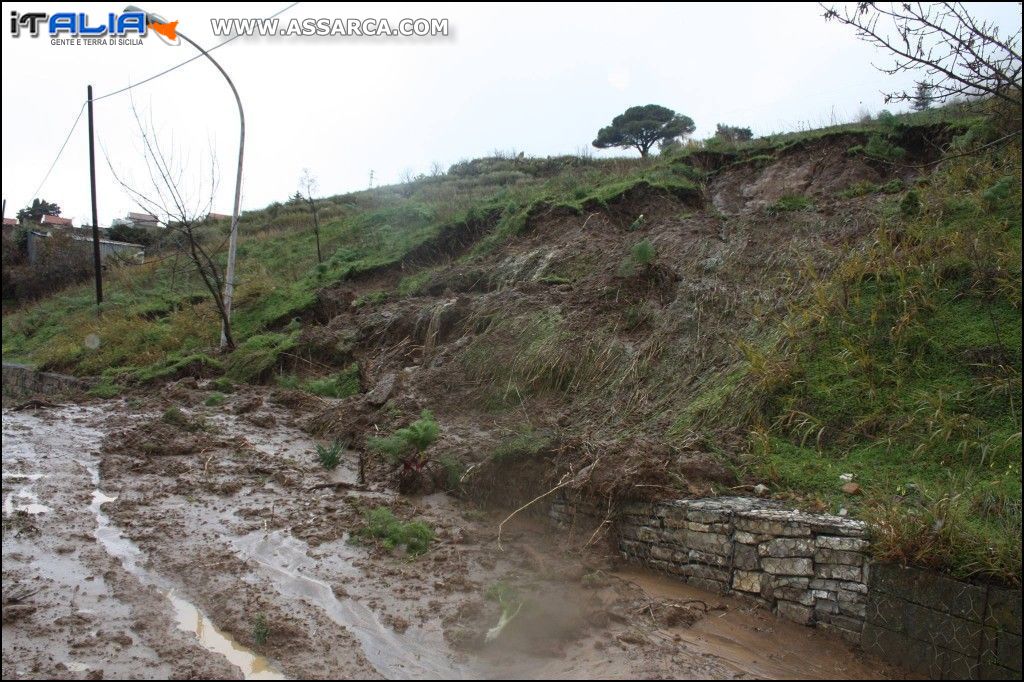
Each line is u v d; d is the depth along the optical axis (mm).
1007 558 4172
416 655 4484
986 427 5648
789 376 6859
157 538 6133
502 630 4648
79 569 5492
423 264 15227
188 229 14578
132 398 12258
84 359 16531
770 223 10359
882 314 7031
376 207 23156
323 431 9625
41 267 28359
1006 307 6512
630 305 9484
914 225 8055
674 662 4402
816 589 4809
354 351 12266
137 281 22531
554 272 11469
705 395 7410
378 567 5699
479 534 6379
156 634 4598
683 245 10539
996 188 7758
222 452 8742
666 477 6023
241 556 5816
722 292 9000
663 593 5359
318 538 6203
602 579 5473
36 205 50375
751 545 5145
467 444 7766
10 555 5641
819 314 7391
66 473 7871
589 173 16406
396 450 7426
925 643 4297
